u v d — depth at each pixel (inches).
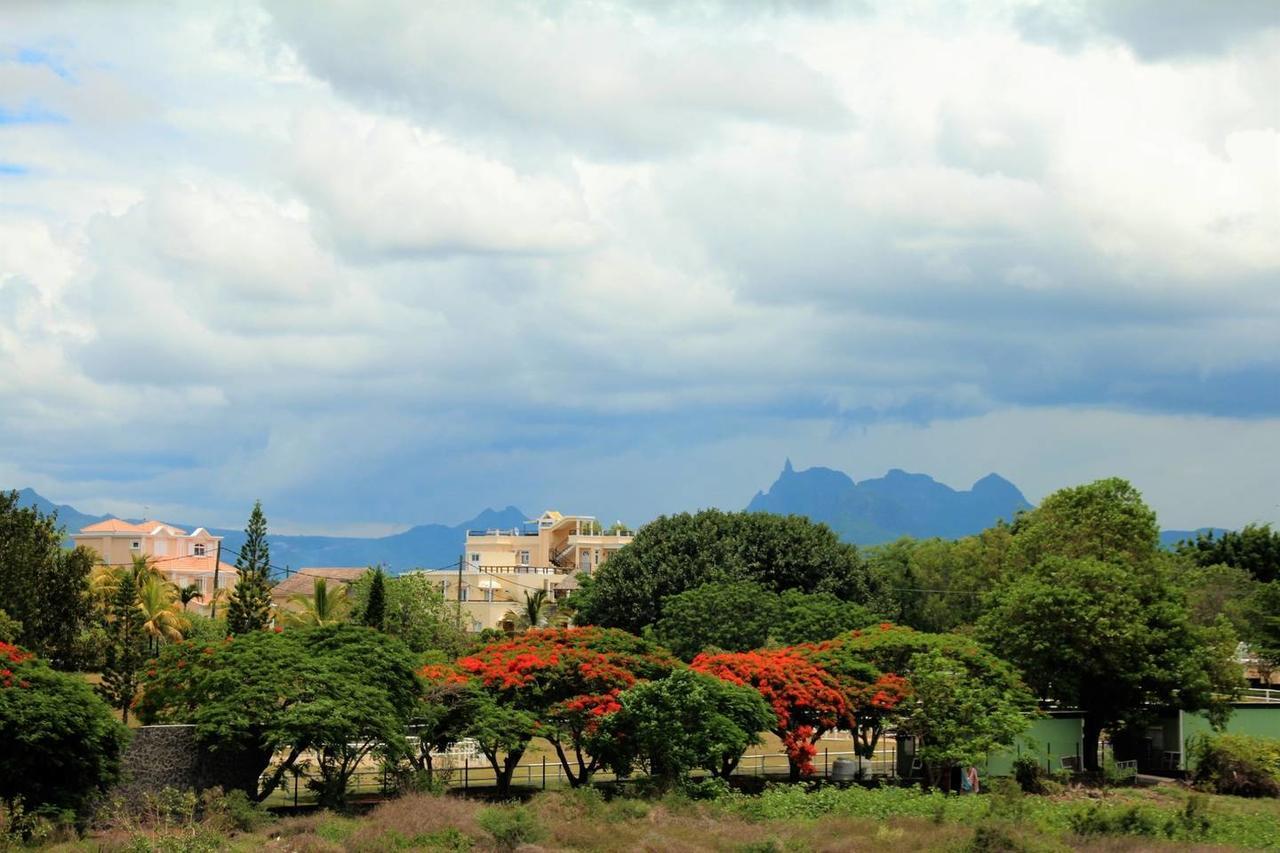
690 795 1908.2
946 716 2197.3
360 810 1806.1
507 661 2084.2
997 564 4365.2
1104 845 1583.4
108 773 1600.6
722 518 3722.9
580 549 5442.9
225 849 1421.0
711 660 2250.2
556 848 1528.1
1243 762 2357.3
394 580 3627.0
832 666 2325.3
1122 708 2586.1
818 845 1568.7
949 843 1535.4
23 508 2696.9
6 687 1545.3
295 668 1802.4
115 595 2881.4
